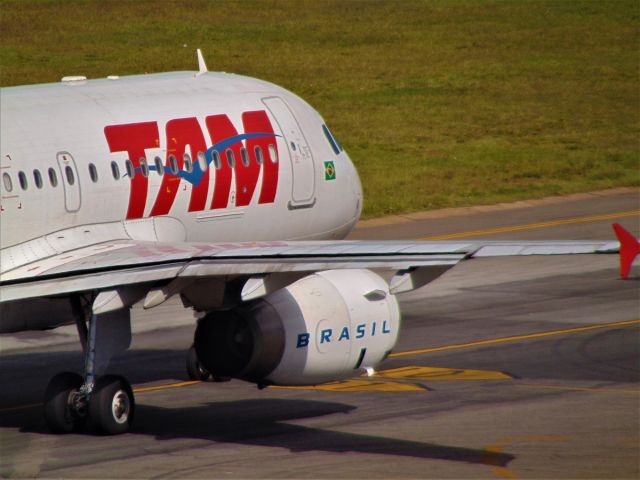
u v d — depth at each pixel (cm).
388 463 6388
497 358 9038
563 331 9881
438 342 9569
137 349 9600
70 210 7519
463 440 6850
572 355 9100
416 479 6088
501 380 8381
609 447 6688
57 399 6988
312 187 9125
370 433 7056
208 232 8375
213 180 8325
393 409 7638
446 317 10456
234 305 7506
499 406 7656
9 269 7200
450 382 8356
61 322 7769
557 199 16888
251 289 6325
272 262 6162
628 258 4806
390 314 7400
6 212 7188
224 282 7469
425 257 5553
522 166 19175
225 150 8444
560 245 5294
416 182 17875
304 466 6334
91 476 6169
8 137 7331
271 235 8856
